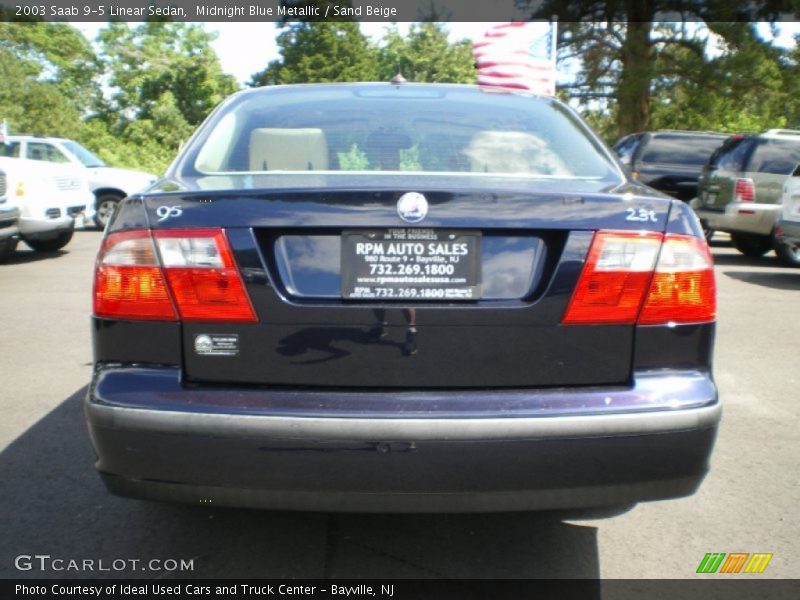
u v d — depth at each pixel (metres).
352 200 2.34
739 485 3.59
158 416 2.30
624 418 2.31
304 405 2.29
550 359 2.37
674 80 27.36
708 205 11.80
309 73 51.47
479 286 2.37
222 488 2.32
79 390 4.95
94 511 3.23
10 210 9.99
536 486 2.31
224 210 2.38
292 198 2.36
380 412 2.27
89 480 3.54
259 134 3.05
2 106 41.06
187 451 2.30
